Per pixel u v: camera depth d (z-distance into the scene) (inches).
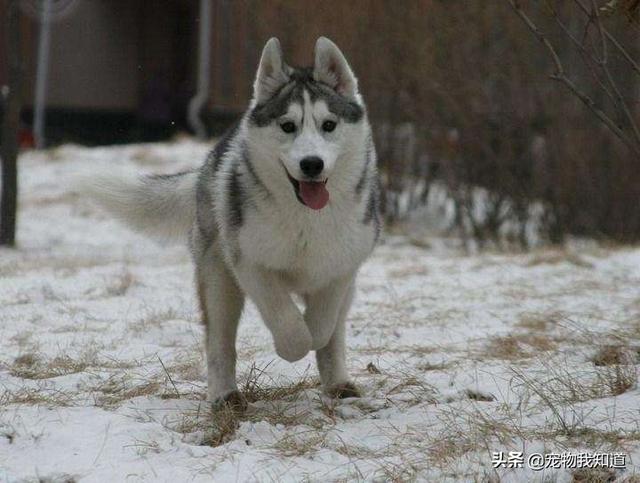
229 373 307.0
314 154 277.7
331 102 291.4
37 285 501.0
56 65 1371.8
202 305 317.1
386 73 804.6
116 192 366.3
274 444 262.1
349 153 291.7
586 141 768.3
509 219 774.5
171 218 364.2
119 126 1427.2
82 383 322.3
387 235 781.3
